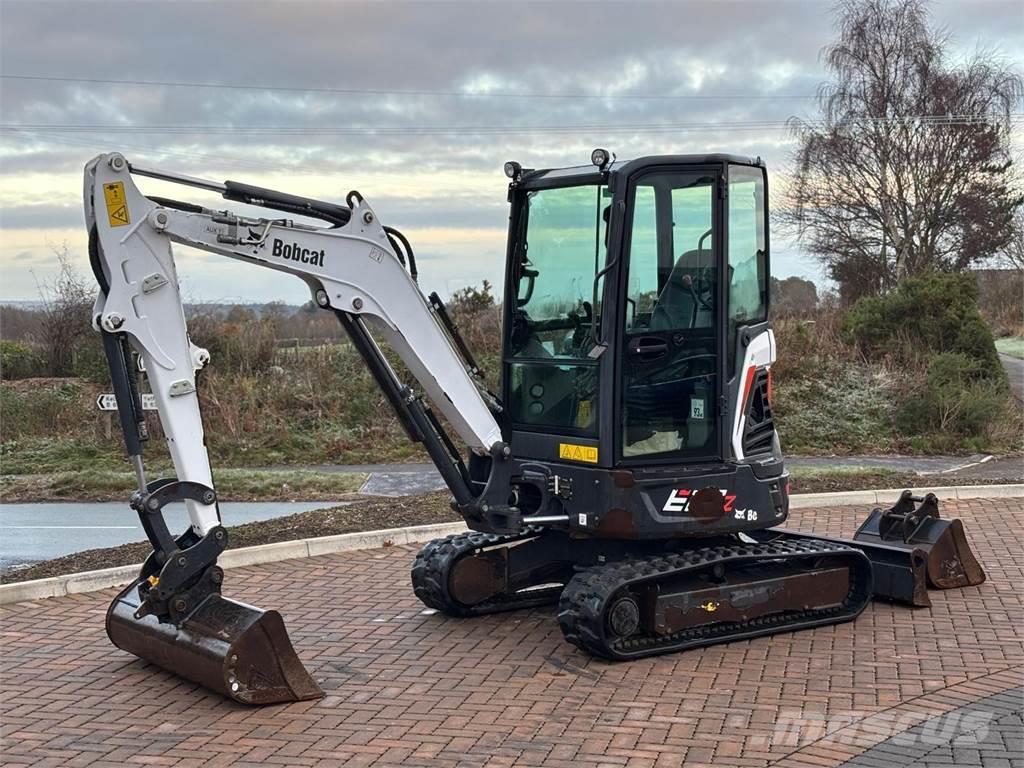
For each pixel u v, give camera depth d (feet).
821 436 65.77
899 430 66.54
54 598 29.04
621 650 23.09
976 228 118.11
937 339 75.87
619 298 23.53
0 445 62.03
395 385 23.48
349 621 26.45
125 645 23.20
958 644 24.23
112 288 20.25
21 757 18.33
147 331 20.58
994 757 17.70
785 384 72.79
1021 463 58.54
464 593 26.17
